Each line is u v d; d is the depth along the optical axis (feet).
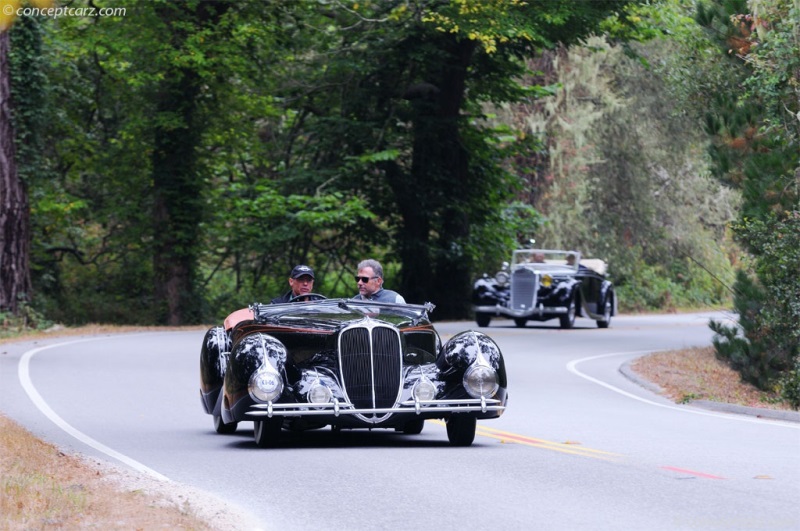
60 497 74.18
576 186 483.92
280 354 104.22
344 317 110.83
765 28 175.63
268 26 351.25
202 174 364.58
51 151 379.55
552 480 88.38
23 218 302.66
